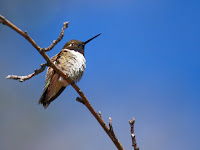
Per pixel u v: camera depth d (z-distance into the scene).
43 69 6.28
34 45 5.74
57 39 5.82
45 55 6.01
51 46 5.85
